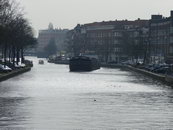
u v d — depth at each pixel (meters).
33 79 138.88
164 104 76.44
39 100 80.25
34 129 53.97
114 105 74.44
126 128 54.81
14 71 159.62
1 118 60.84
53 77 153.12
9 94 90.25
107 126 55.94
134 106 73.56
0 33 135.25
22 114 64.12
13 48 189.25
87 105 74.12
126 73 190.88
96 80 139.88
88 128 54.69
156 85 119.06
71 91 98.69
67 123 57.69
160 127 55.59
